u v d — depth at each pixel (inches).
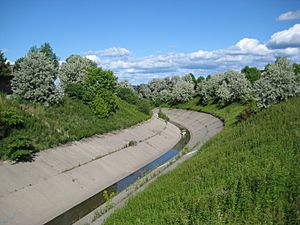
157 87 7810.0
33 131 1999.3
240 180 954.1
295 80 2373.3
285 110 1908.2
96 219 1270.9
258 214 767.1
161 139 3179.1
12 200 1395.2
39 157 1806.1
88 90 3021.7
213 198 896.3
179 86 6215.6
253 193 869.2
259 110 2506.2
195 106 5438.0
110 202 1460.4
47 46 3983.8
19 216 1326.3
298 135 1307.8
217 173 1150.3
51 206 1472.7
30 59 2372.0
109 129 2721.5
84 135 2356.1
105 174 1980.8
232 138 1795.0
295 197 791.7
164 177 1486.2
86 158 2073.1
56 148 2001.7
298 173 903.1
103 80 3161.9
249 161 1144.2
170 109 6092.5
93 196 1674.5
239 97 4173.2
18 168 1625.2
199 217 813.9
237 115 3240.7
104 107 2906.0
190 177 1246.3
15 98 2279.8
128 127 3068.4
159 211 999.6
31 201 1443.2
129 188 1648.6
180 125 4515.3
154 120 3986.2
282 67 2406.5
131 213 1069.8
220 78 4975.4
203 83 5713.6
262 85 2426.2
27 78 2331.4
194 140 3161.9
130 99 4249.5
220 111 4180.6
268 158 1089.4
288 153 1114.7
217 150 1579.7
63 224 1328.7
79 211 1469.0
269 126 1638.8
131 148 2571.4
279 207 772.6
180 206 935.0
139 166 2299.5
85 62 3959.2
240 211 808.3
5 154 1653.5
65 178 1742.1
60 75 3587.6
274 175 906.7
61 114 2482.8
